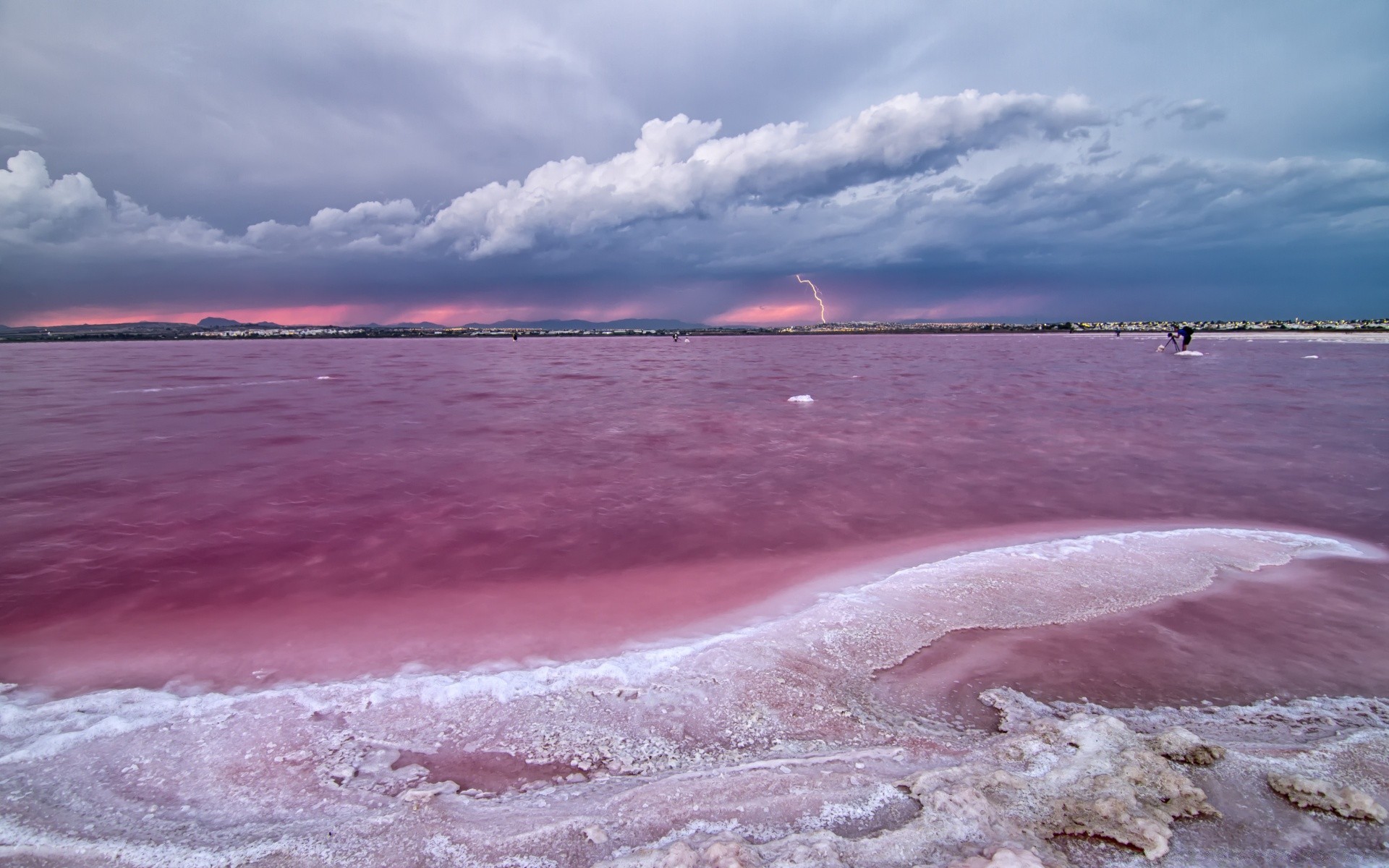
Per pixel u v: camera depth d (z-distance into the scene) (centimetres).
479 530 880
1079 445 1439
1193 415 1853
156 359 5503
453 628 596
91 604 648
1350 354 4478
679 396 2498
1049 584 684
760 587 689
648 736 431
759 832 331
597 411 2058
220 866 318
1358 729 431
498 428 1711
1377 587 673
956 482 1123
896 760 398
